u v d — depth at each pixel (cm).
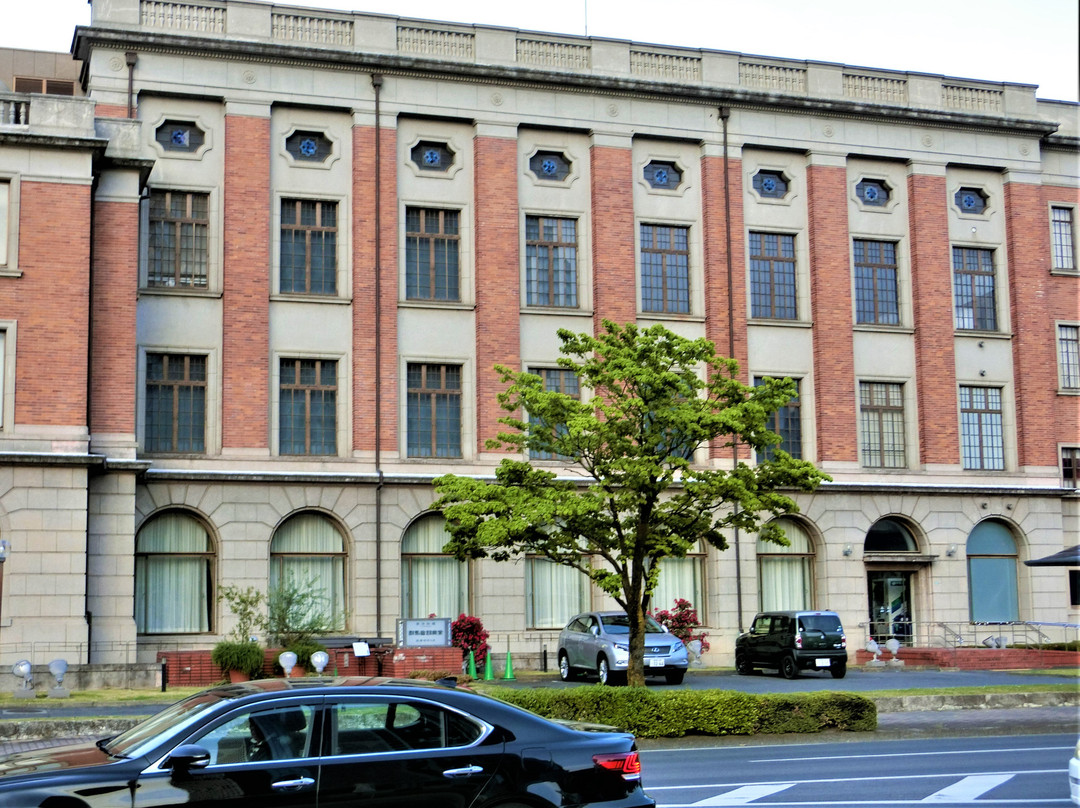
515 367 3919
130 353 3434
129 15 3666
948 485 4300
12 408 3155
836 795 1481
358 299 3800
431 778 960
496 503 2583
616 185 4088
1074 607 4506
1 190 3222
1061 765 1770
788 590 4184
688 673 3691
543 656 3766
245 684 1041
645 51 4162
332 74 3856
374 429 3762
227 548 3556
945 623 4259
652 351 2572
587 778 996
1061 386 4575
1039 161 4588
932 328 4378
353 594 3669
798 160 4331
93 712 2433
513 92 4022
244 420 3647
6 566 3083
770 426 4219
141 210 3647
